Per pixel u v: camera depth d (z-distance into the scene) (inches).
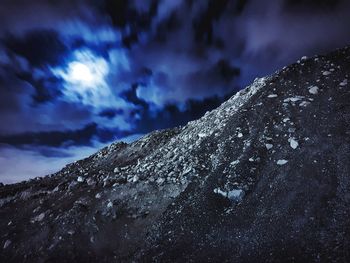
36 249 526.6
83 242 513.3
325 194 420.5
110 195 633.0
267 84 732.7
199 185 552.7
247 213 449.1
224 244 412.8
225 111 767.1
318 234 370.6
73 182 768.3
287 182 467.5
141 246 470.3
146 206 567.8
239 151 577.6
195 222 470.6
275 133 573.9
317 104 594.2
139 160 860.6
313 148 503.8
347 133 503.2
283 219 412.8
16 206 738.2
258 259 368.5
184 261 404.5
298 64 749.9
